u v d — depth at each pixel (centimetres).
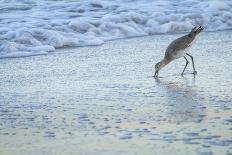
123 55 1986
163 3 3048
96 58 1934
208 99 1290
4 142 964
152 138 961
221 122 1062
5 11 2750
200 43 2205
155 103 1260
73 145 935
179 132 993
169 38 2412
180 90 1410
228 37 2398
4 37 2216
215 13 2892
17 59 1952
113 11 2798
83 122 1099
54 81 1556
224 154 851
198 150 877
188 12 2884
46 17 2616
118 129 1034
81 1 2980
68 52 2080
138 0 3102
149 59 1895
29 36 2208
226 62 1803
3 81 1570
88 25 2475
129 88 1445
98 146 924
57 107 1244
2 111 1212
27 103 1289
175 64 1811
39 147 929
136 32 2527
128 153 879
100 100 1304
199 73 1644
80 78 1591
